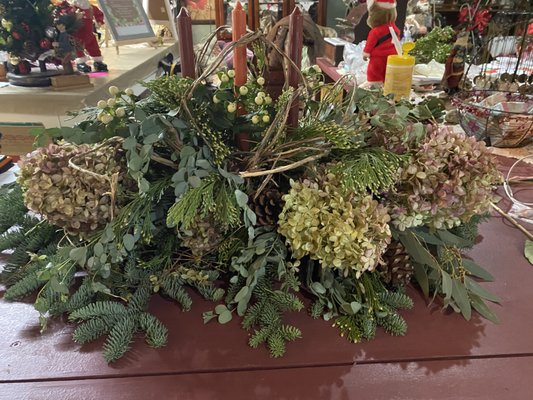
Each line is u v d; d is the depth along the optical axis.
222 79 0.68
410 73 1.22
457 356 0.61
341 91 0.77
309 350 0.62
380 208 0.66
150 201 0.68
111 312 0.64
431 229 0.73
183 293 0.70
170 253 0.73
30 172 0.65
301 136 0.70
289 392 0.56
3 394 0.55
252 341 0.62
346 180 0.63
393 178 0.65
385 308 0.65
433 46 2.11
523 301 0.71
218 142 0.67
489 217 0.90
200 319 0.68
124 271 0.71
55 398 0.54
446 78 1.73
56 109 2.09
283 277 0.70
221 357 0.61
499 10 1.69
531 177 1.10
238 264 0.68
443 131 0.70
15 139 2.12
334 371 0.59
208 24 3.30
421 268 0.72
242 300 0.66
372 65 1.61
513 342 0.63
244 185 0.71
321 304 0.68
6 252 0.83
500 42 1.89
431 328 0.66
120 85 2.47
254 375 0.58
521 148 1.26
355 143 0.67
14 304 0.70
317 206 0.64
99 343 0.63
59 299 0.68
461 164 0.67
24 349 0.61
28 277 0.71
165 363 0.60
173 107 0.66
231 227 0.71
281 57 0.72
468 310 0.67
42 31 2.02
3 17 1.93
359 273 0.63
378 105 0.72
